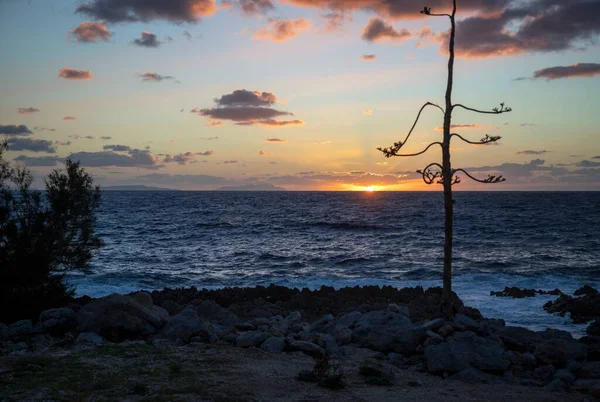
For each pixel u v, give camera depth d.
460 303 20.33
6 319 15.04
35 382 8.62
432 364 10.75
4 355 10.86
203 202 171.75
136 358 10.70
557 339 12.81
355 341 13.31
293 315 15.70
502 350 11.02
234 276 33.09
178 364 10.26
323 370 9.56
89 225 17.62
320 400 8.22
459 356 10.66
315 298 21.06
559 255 42.34
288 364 10.73
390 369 10.66
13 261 15.58
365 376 10.08
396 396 8.73
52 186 16.94
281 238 57.72
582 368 10.59
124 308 13.46
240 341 12.31
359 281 30.50
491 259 40.16
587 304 19.86
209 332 13.20
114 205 143.38
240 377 9.42
